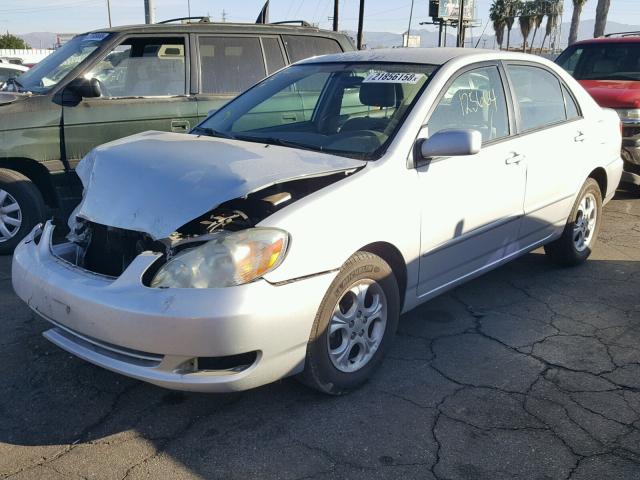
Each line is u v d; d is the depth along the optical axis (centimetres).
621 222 689
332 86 421
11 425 308
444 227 373
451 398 336
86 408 323
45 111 542
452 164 377
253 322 273
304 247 293
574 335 413
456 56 413
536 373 364
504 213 423
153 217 296
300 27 698
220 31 639
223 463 282
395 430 307
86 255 339
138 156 340
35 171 566
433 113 376
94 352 300
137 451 290
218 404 327
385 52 442
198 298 270
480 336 410
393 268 358
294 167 316
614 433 308
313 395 336
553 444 299
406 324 427
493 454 291
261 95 448
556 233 496
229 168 310
